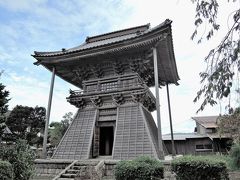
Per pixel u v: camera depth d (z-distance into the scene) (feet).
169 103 97.04
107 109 74.49
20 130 156.46
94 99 74.69
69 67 82.79
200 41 16.78
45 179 53.62
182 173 37.32
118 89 71.72
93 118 73.26
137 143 61.87
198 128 129.80
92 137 69.92
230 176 50.42
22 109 166.09
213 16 16.61
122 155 61.36
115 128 68.13
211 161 36.83
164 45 68.28
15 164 36.70
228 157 60.29
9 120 156.76
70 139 71.46
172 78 94.02
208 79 15.58
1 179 31.58
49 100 75.41
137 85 70.74
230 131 41.34
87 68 81.30
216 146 104.83
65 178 49.19
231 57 15.07
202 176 35.94
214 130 111.75
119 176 38.91
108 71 80.74
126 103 71.92
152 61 76.48
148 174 36.96
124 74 76.13
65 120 156.56
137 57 73.00
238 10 15.16
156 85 63.00
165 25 60.34
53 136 146.41
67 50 83.71
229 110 15.25
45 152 69.31
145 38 64.54
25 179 38.34
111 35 97.86
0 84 72.64
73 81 94.89
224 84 14.80
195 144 112.88
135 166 37.91
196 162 36.70
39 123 169.89
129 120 67.46
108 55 72.74
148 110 81.10
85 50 71.67
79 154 66.54
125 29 94.63
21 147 40.57
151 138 61.26
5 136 91.76
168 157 79.25
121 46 68.13
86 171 48.65
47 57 76.64
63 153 68.69
